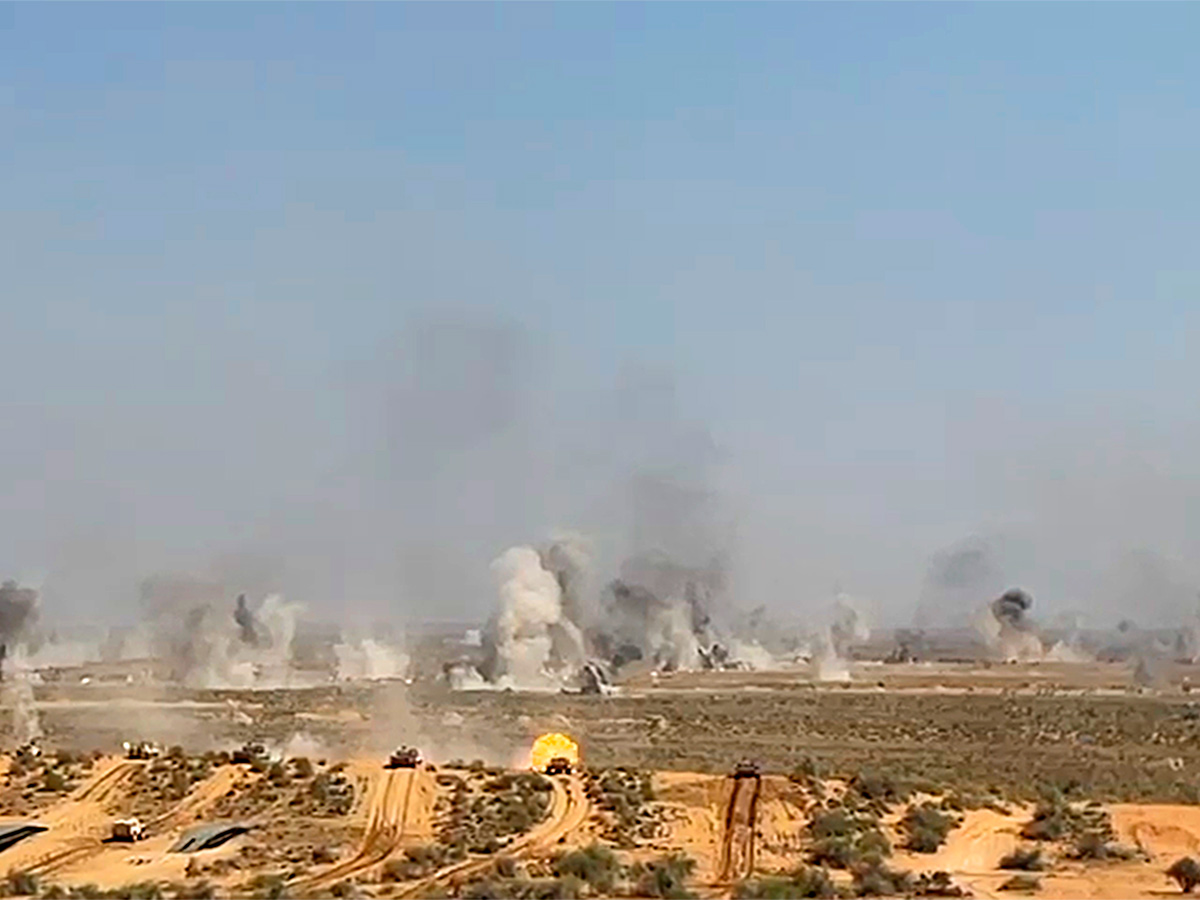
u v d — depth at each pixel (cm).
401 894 8650
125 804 10581
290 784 10738
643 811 10362
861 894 8994
